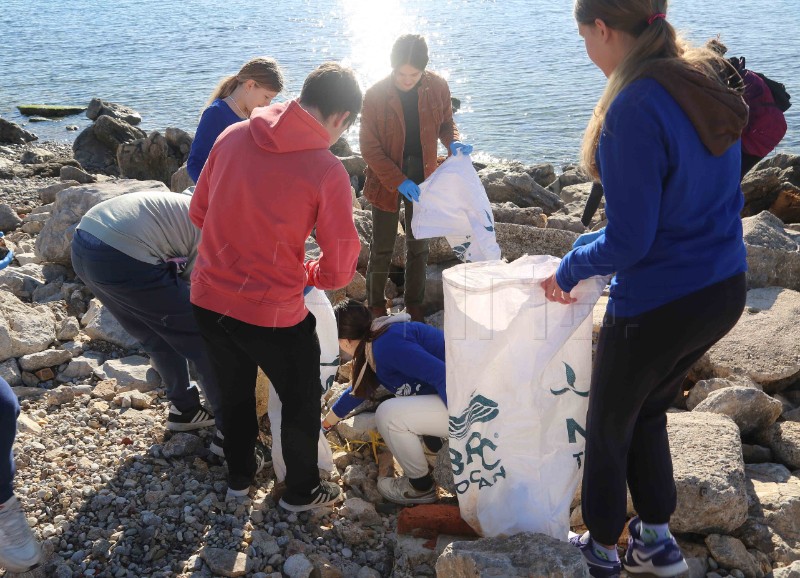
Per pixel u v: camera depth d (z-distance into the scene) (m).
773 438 3.72
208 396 3.69
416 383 3.56
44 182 10.22
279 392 3.15
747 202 7.38
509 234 5.84
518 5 49.56
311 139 2.79
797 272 5.20
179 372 3.81
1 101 22.77
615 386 2.60
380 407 3.46
